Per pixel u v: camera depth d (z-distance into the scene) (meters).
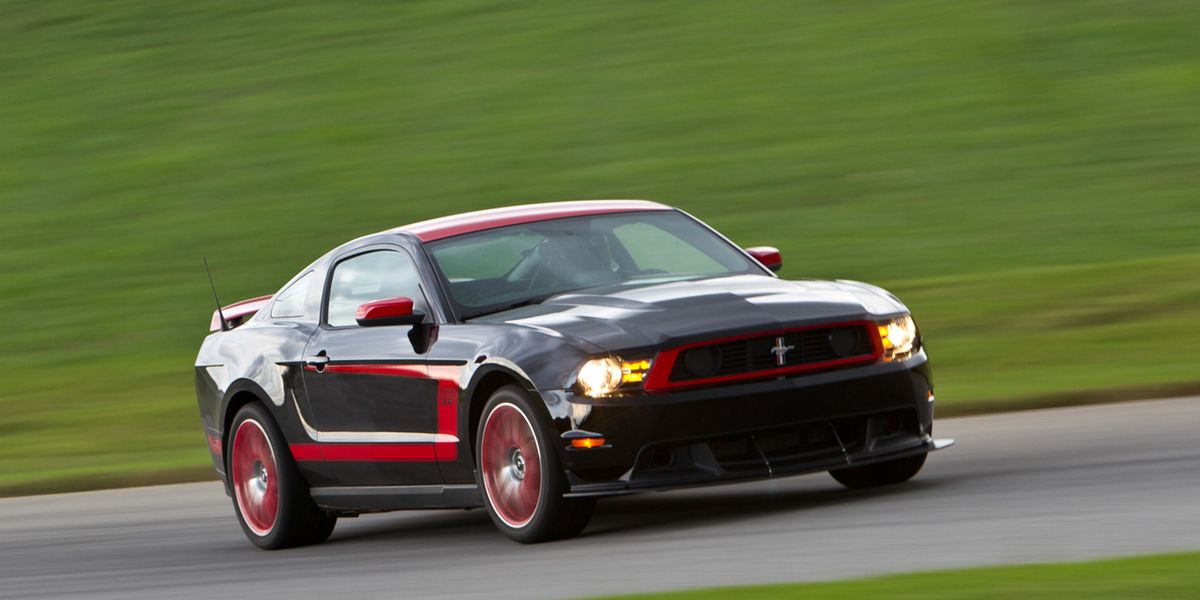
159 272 35.06
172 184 41.91
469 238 12.84
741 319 10.88
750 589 8.09
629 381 10.60
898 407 11.15
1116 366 20.03
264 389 13.70
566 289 12.25
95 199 41.56
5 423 24.78
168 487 18.94
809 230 33.09
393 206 37.84
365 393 12.52
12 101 51.34
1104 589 7.23
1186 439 13.88
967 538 9.43
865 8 50.53
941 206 33.91
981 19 48.09
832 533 10.19
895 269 29.58
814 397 10.78
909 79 43.62
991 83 42.97
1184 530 9.09
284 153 43.31
